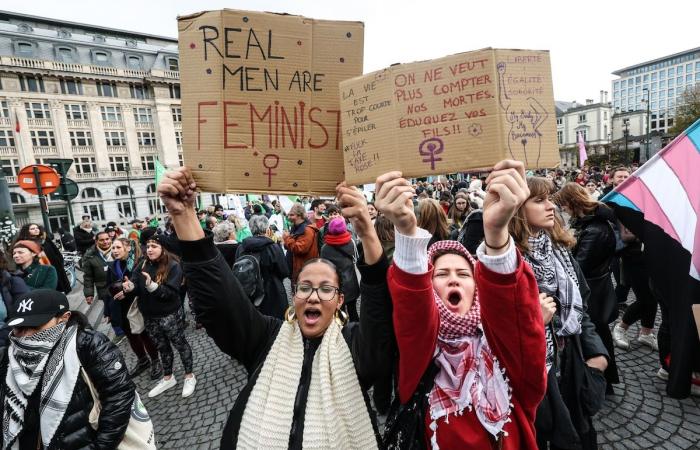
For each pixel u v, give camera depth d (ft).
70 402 5.76
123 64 138.82
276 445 4.17
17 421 5.79
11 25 124.26
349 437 4.27
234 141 4.56
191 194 4.58
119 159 137.28
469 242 8.16
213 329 4.59
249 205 41.39
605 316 9.34
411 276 3.71
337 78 4.63
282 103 4.60
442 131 4.08
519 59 4.07
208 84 4.58
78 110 129.29
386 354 4.18
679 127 120.47
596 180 60.64
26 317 5.69
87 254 18.44
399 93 4.19
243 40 4.54
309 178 4.62
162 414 11.76
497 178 3.52
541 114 4.07
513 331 3.76
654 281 9.70
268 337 5.13
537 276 6.66
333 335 4.72
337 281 4.91
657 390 10.53
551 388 5.95
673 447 8.48
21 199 120.78
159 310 12.62
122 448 6.20
